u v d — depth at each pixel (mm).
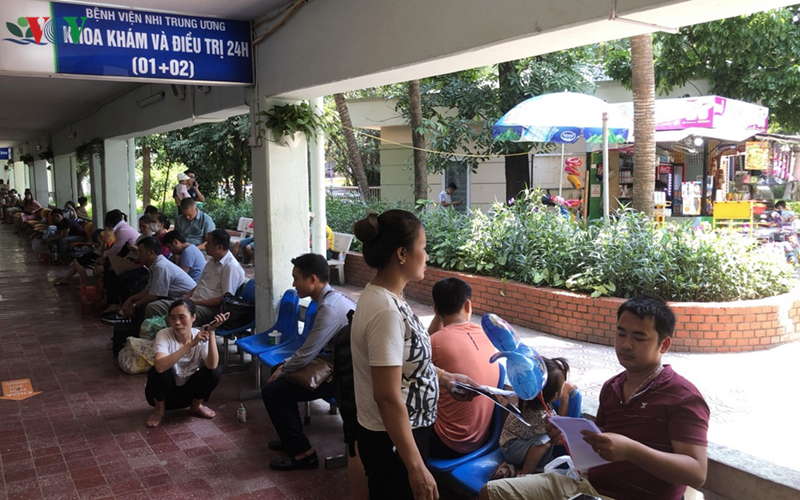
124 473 4164
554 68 12688
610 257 6500
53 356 6852
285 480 4082
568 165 14297
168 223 8805
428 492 2322
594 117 8992
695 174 12008
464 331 3578
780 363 5477
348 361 2717
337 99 12266
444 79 13297
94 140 13055
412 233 2475
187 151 18219
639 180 7664
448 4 4070
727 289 6211
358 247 10805
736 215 10547
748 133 10273
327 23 5129
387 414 2359
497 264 7594
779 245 10648
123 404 5430
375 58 4688
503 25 3725
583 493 2723
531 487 2785
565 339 6445
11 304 9555
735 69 13086
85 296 8844
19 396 5609
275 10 5699
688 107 9656
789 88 12594
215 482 4051
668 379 2559
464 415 3465
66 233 13727
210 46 5879
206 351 5055
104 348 7168
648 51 7488
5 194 29109
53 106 12570
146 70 5543
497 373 3578
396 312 2428
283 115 5977
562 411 3236
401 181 17250
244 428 4918
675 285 6207
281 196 6168
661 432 2510
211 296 6387
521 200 8672
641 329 2559
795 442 3852
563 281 6809
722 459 2957
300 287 4496
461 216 9164
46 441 4672
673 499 2594
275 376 4258
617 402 2686
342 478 4121
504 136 9398
